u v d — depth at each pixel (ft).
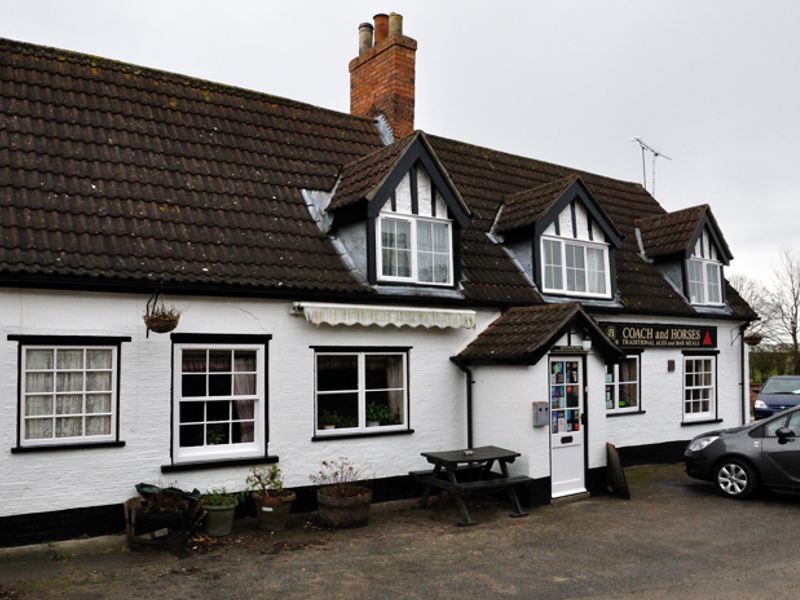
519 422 38.29
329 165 45.62
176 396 32.55
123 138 38.55
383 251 39.68
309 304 35.22
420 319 38.45
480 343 41.42
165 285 31.58
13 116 36.01
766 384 77.97
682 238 56.70
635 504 38.55
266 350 34.99
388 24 56.80
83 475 30.09
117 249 32.07
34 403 29.78
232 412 34.45
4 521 28.50
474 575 26.40
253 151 43.09
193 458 32.86
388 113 53.93
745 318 59.31
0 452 28.55
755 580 25.39
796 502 38.58
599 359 42.24
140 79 42.93
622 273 54.54
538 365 38.45
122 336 31.27
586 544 30.60
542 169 61.46
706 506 37.86
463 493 34.60
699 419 55.98
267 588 24.84
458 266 42.29
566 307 40.16
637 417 51.88
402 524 33.99
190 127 42.01
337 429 37.32
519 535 32.07
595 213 49.73
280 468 34.88
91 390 30.91
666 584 25.16
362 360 38.24
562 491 39.73
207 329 33.37
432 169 41.34
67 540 29.58
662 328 53.31
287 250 37.70
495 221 50.29
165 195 36.63
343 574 26.43
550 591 24.64
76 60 41.37
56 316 29.91
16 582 25.05
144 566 27.02
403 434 39.09
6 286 28.81
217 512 30.89
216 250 35.01
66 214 32.50
